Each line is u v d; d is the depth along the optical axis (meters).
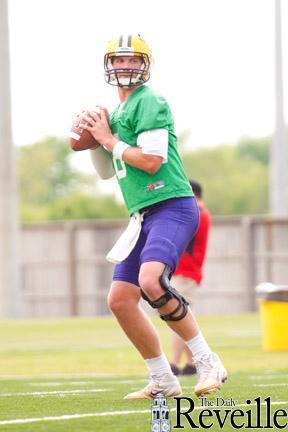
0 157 55.28
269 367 25.58
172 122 15.31
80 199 109.12
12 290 54.88
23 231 60.94
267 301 31.06
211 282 57.66
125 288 15.40
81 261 59.34
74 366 26.95
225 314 55.28
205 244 23.44
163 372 15.70
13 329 44.31
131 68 15.29
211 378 15.03
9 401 15.77
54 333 41.41
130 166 15.22
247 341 34.88
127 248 15.11
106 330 42.72
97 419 13.47
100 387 18.94
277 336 30.98
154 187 15.09
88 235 59.28
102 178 16.66
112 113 15.70
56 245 59.97
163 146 14.91
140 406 14.91
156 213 15.16
